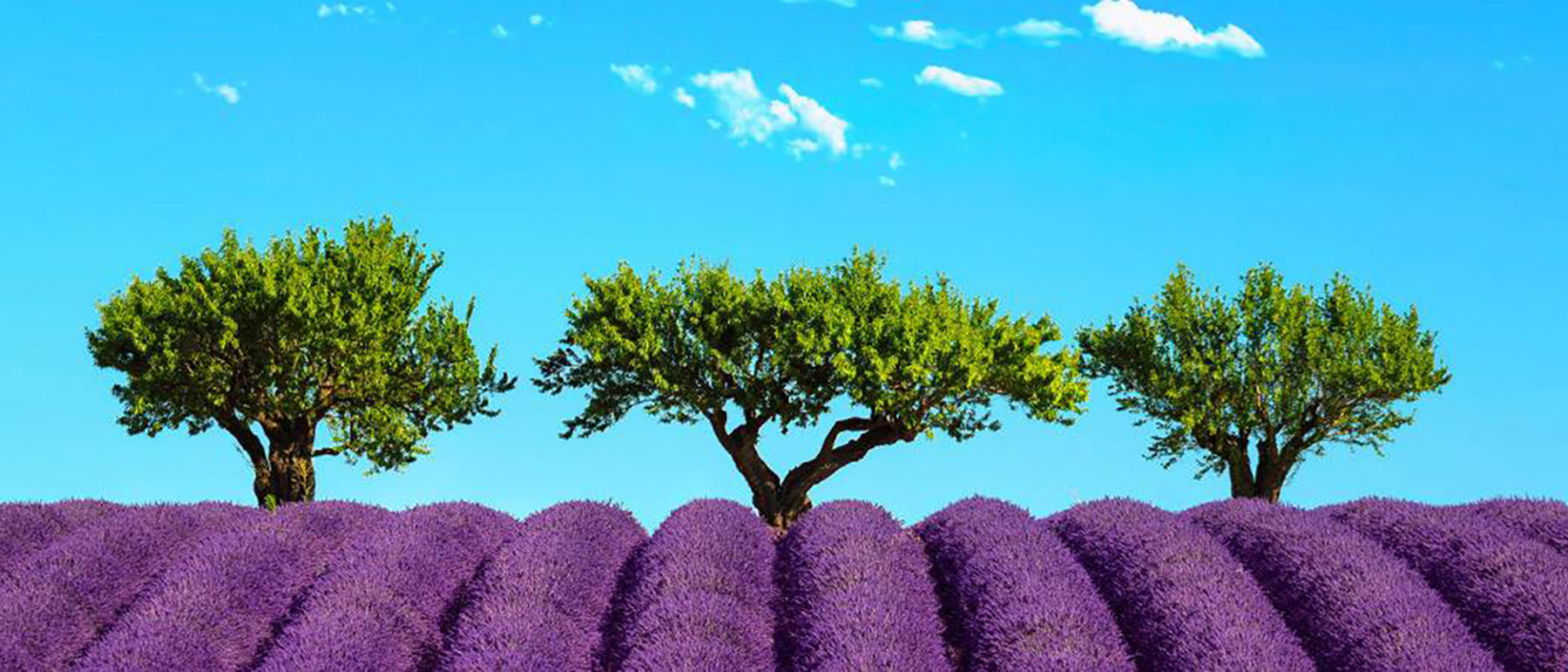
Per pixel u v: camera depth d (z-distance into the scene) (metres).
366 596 6.74
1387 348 26.05
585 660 6.42
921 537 7.99
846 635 6.30
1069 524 7.75
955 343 24.95
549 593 6.84
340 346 24.41
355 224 26.31
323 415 26.17
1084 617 6.36
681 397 26.84
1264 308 27.19
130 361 24.73
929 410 26.34
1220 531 7.50
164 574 7.27
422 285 26.77
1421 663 5.68
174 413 25.25
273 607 7.03
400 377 25.75
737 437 26.62
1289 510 7.68
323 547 7.74
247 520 7.93
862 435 26.70
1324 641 6.14
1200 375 26.92
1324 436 27.22
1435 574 6.77
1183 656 6.00
